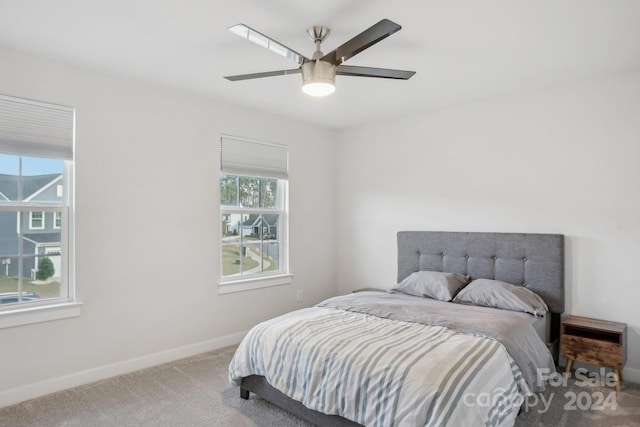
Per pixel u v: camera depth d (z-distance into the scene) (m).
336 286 4.88
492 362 2.00
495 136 3.62
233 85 3.29
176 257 3.39
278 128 4.23
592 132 3.12
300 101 3.72
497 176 3.61
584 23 2.23
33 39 2.44
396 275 4.34
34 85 2.67
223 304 3.73
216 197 3.68
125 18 2.18
